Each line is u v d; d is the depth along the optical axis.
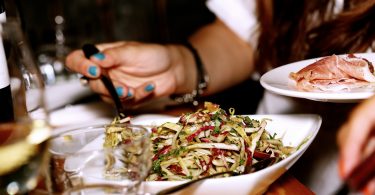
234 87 1.62
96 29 2.83
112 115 1.03
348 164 0.46
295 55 1.15
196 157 0.68
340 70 0.77
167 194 0.58
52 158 0.58
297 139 0.73
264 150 0.70
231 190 0.59
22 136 0.53
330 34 1.08
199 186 0.58
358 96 0.69
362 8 1.02
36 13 2.49
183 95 1.29
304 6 1.12
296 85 0.79
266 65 1.24
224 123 0.72
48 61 1.60
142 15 3.02
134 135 0.62
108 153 0.58
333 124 1.12
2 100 0.68
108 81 0.95
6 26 0.65
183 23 3.10
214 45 1.41
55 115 1.06
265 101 1.33
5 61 0.65
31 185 0.55
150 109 1.11
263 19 1.21
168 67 1.17
